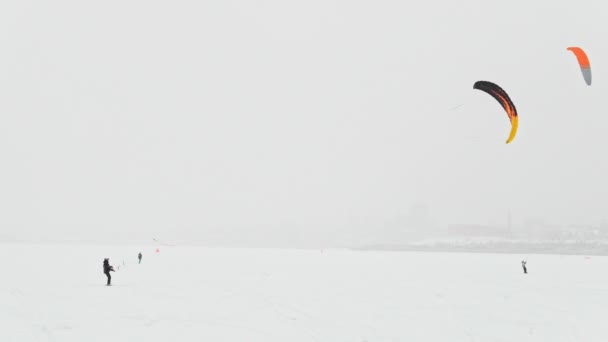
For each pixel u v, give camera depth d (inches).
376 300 788.6
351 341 487.2
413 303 759.1
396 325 574.2
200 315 613.6
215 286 941.2
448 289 961.5
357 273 1350.9
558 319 622.5
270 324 566.6
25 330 498.9
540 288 984.9
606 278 1217.4
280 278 1150.3
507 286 1020.5
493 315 650.8
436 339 502.3
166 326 538.6
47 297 733.9
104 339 469.1
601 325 581.0
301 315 633.0
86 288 852.6
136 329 518.0
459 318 624.7
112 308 645.9
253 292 864.3
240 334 508.1
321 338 498.0
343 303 748.6
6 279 975.6
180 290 861.2
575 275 1316.4
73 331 500.7
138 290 842.2
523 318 627.5
